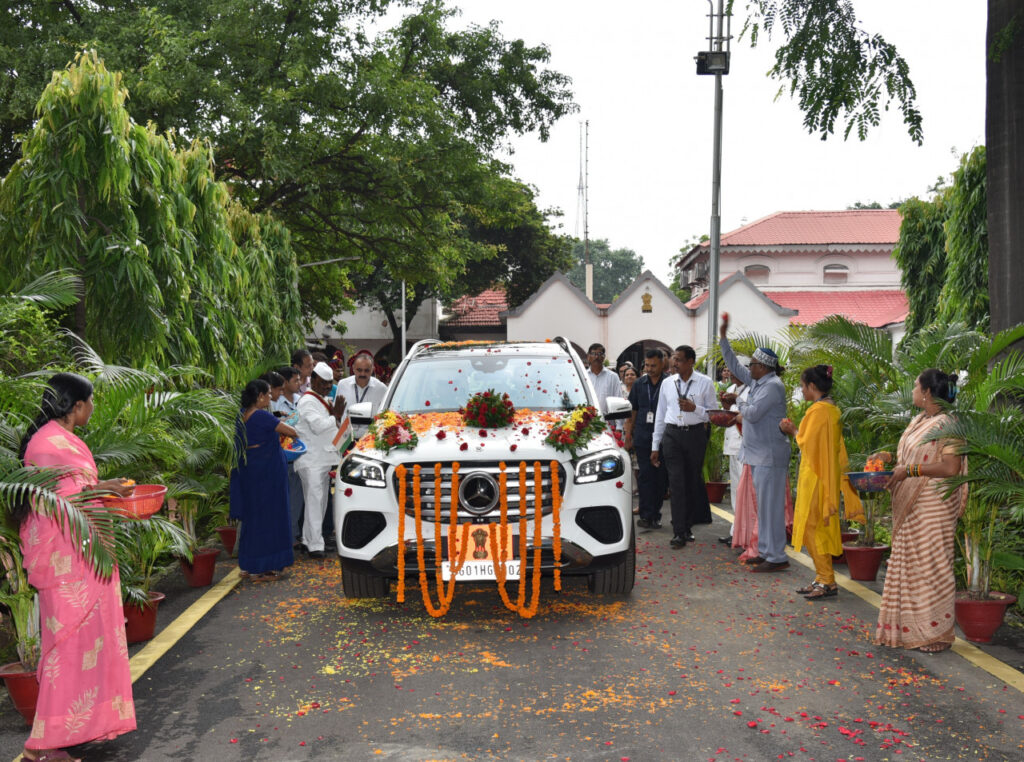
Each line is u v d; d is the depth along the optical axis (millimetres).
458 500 6297
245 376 11203
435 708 4809
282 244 15953
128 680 4332
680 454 9242
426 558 6387
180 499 7684
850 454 8164
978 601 5875
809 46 8523
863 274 44219
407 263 28844
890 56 8469
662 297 37125
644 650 5793
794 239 44125
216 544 9570
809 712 4703
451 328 49906
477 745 4316
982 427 5492
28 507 4102
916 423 5898
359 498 6535
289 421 8852
